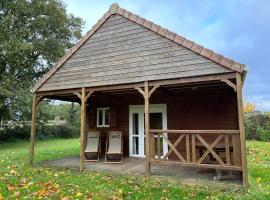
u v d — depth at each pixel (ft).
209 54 21.18
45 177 23.59
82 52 28.73
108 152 32.01
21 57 60.80
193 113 32.50
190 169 26.05
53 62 68.90
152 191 18.88
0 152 45.83
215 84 25.30
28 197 17.44
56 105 106.52
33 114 30.73
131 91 30.01
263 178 22.84
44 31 67.56
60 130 82.94
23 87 61.26
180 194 18.07
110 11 27.45
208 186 19.70
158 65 23.75
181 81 22.52
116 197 17.37
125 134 36.99
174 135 33.42
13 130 70.90
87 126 40.09
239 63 19.83
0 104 57.00
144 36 25.08
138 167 27.32
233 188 19.03
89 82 27.50
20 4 60.03
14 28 61.05
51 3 66.49
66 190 19.22
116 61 26.30
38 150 47.34
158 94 33.09
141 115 36.09
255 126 63.05
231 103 30.68
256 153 38.93
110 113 38.14
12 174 24.95
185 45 22.47
